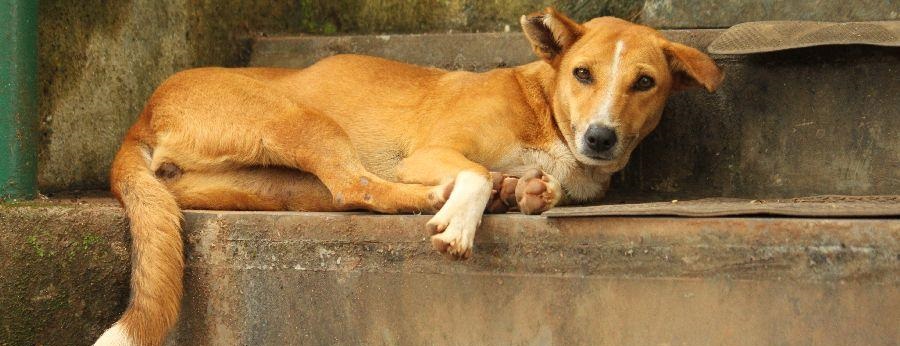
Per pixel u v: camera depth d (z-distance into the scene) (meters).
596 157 3.19
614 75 3.20
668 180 3.37
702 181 3.35
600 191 3.30
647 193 3.38
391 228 3.03
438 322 3.02
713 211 2.93
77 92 3.36
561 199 3.27
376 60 3.34
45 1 3.31
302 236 3.06
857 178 3.27
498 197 3.09
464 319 3.01
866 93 3.26
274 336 3.07
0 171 3.19
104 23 3.39
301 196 3.21
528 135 3.26
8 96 3.19
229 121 3.21
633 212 2.95
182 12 3.50
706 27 3.42
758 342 2.92
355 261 3.04
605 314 2.96
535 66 3.31
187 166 3.22
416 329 3.03
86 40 3.37
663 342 2.95
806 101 3.29
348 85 3.30
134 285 3.06
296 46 3.57
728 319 2.93
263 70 3.33
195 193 3.21
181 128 3.22
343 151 3.17
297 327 3.07
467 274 3.01
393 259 3.03
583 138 3.19
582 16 3.56
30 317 3.10
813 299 2.90
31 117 3.22
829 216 2.91
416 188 3.10
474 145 3.21
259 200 3.22
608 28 3.25
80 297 3.10
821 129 3.28
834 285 2.90
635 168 3.38
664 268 2.94
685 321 2.94
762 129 3.31
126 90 3.43
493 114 3.23
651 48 3.22
